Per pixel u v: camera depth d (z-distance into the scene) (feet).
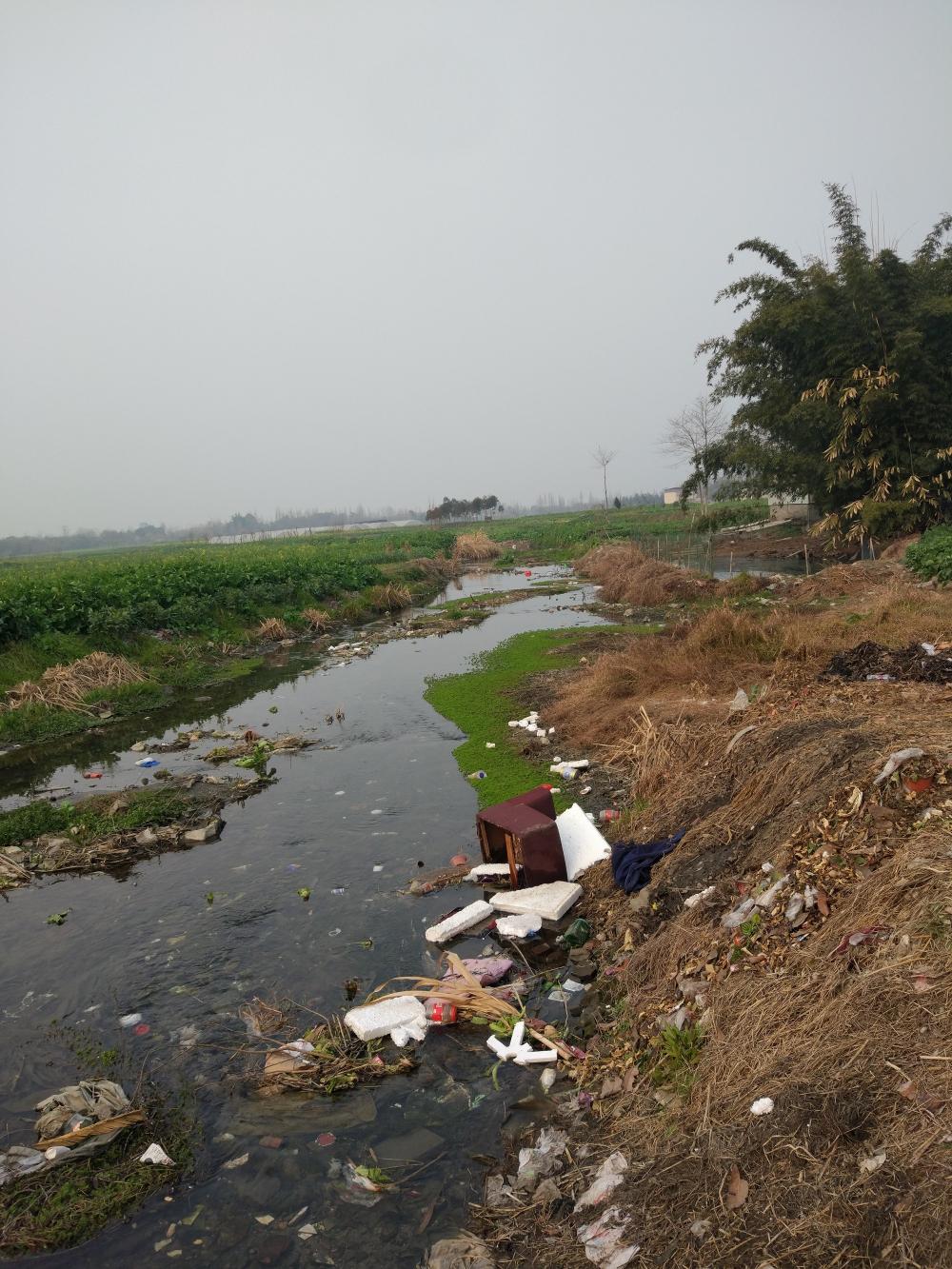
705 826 19.60
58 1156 12.98
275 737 38.14
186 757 36.22
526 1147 12.74
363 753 34.58
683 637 47.14
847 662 30.48
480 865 22.30
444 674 49.49
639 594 74.33
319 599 82.43
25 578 61.11
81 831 27.27
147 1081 14.99
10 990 18.33
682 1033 13.29
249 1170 12.79
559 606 77.97
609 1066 14.11
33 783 33.99
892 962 11.38
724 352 80.89
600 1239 10.14
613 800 26.17
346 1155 13.01
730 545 114.83
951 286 75.20
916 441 71.77
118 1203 12.17
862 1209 8.53
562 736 33.73
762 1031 12.16
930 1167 8.48
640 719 30.78
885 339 70.59
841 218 74.54
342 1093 14.48
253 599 73.15
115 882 23.80
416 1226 11.47
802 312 71.15
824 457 75.46
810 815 16.52
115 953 19.63
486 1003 16.33
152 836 26.30
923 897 12.17
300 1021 16.56
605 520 201.98
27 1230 11.70
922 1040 10.10
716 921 15.87
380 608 86.28
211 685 52.11
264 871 23.71
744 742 22.39
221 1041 16.07
